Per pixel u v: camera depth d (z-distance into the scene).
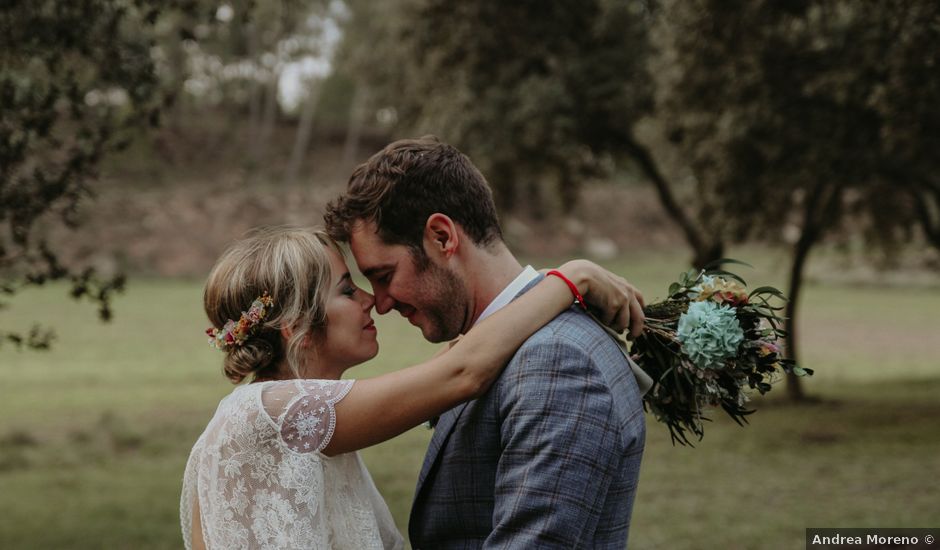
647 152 13.46
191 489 2.03
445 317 1.94
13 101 4.82
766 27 9.33
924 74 7.64
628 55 12.30
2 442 11.82
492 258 1.94
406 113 14.55
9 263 5.46
